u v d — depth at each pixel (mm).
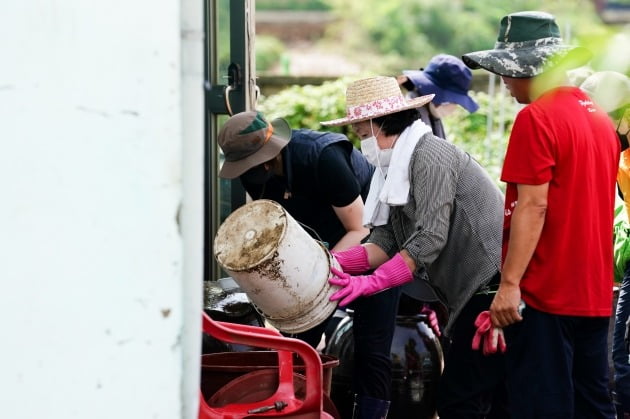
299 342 4109
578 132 4254
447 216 4742
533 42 4488
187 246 2209
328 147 5363
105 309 2096
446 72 7305
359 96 4953
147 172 2092
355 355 5488
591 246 4316
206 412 4137
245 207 4602
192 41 2191
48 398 2084
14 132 2027
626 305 5957
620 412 6012
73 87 2045
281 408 4219
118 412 2119
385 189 4836
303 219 5629
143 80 2074
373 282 4641
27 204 2043
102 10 2045
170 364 2139
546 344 4336
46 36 2027
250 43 6766
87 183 2066
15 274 2051
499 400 5449
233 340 4004
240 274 4402
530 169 4191
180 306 2135
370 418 5406
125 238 2092
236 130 5164
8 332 2059
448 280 4973
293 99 13047
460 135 13906
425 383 5980
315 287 4500
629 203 5809
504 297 4297
